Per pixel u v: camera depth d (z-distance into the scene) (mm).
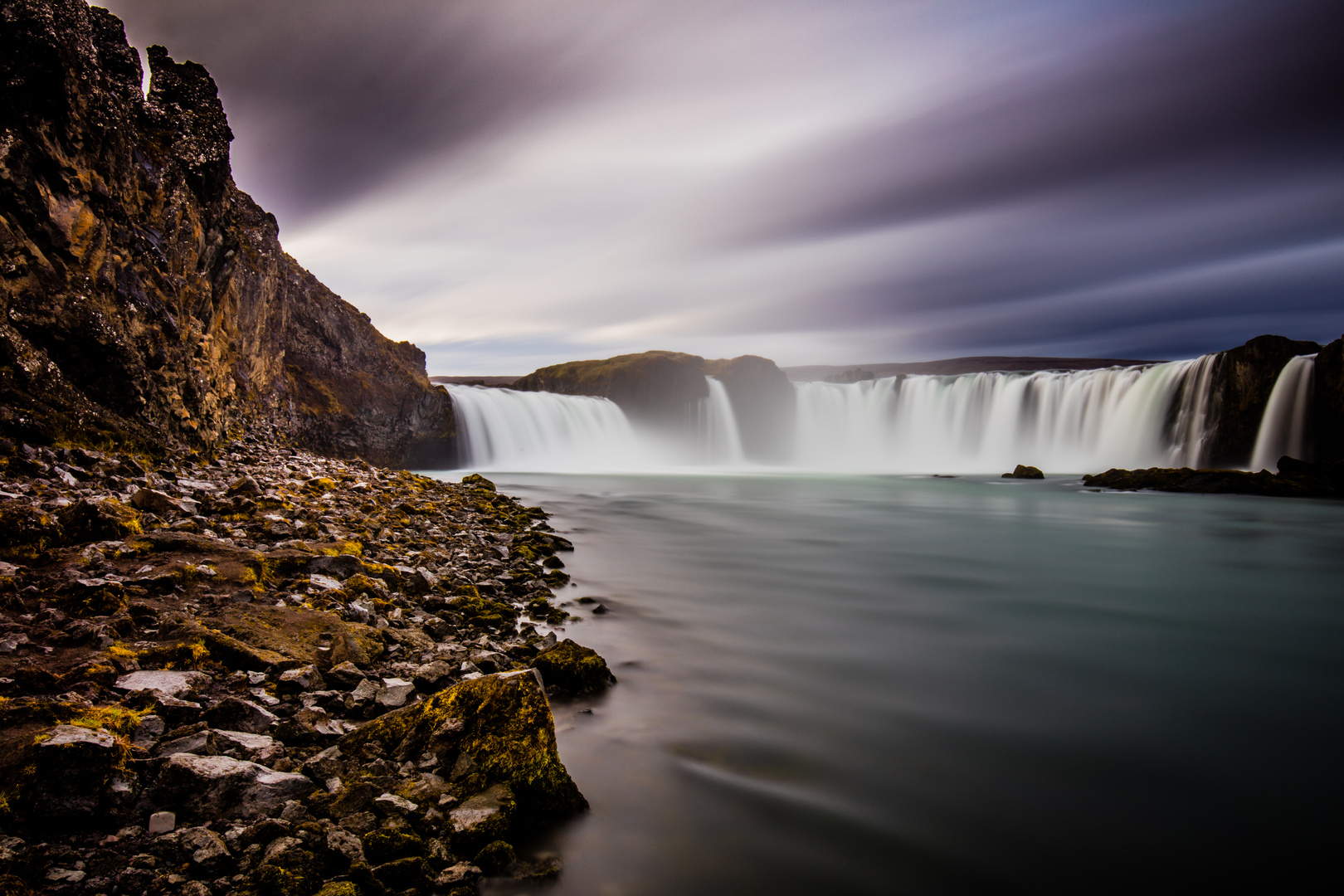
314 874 3643
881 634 10117
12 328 11914
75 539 7668
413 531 14211
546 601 10383
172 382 16312
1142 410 58250
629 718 6730
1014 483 48781
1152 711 7508
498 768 4832
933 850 4809
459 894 3869
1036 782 5836
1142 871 4668
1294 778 6023
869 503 33375
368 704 5691
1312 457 46781
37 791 3635
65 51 13156
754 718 6883
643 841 4715
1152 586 14570
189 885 3408
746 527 22812
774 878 4422
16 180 12195
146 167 16125
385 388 43125
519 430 57188
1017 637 10266
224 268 21672
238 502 11125
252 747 4586
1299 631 11055
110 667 5062
